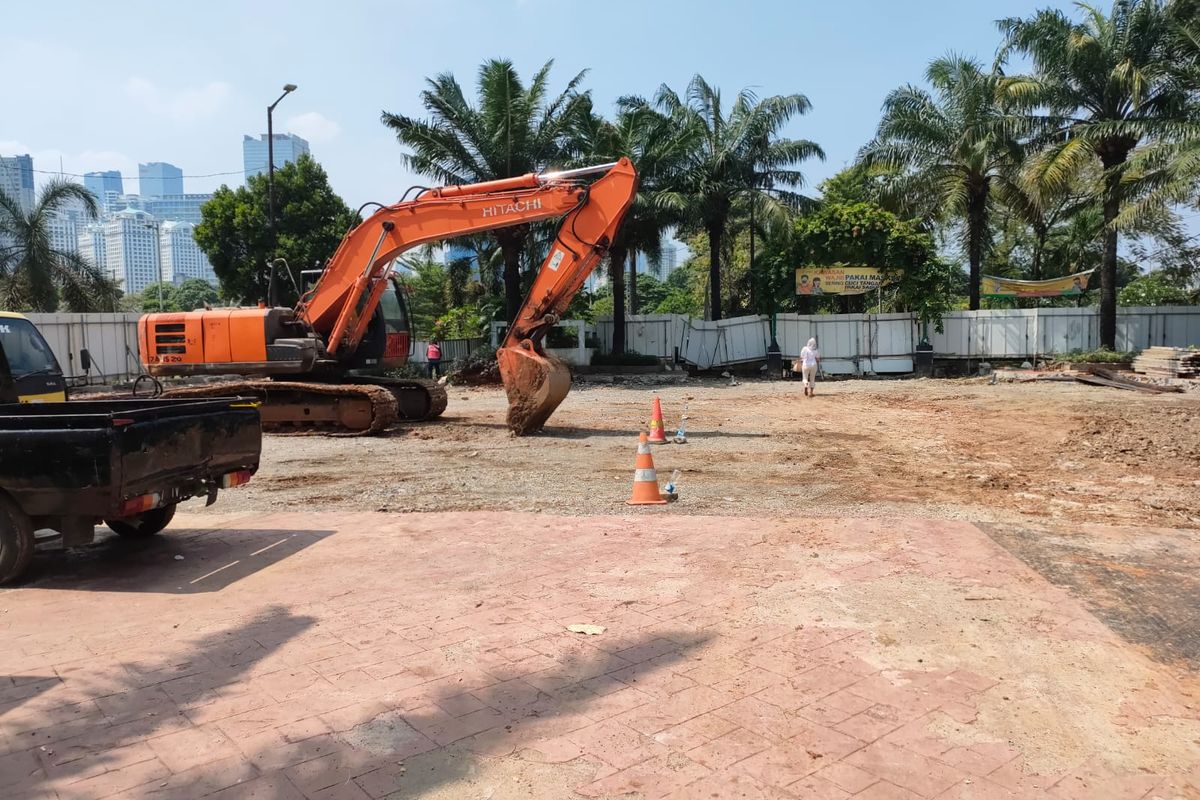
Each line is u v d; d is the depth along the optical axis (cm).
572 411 1923
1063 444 1342
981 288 3347
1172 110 2588
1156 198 2405
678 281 7650
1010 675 445
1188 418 1633
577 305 3706
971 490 970
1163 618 527
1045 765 356
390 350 1728
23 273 2992
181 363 1585
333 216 3794
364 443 1435
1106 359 2755
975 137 2856
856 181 3803
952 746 373
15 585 634
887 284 3281
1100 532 742
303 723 401
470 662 470
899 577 611
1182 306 2992
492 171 2866
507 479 1059
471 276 4156
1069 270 4134
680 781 346
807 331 3219
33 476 612
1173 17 2539
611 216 1387
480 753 371
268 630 526
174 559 696
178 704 424
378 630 522
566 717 404
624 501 905
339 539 748
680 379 2866
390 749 375
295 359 1539
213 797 339
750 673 450
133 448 624
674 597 573
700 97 3144
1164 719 396
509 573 635
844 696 422
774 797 334
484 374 2816
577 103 2870
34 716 413
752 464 1168
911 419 1728
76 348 2417
